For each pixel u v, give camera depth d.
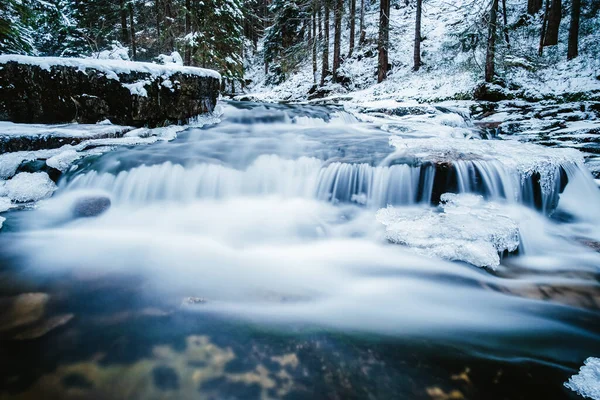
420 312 2.59
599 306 2.71
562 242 4.01
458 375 1.86
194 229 4.16
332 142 6.38
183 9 13.92
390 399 1.65
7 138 4.72
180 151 5.60
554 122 8.62
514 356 2.07
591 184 5.01
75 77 5.82
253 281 2.96
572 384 1.82
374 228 3.97
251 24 30.89
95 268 3.05
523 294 2.87
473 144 5.77
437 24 23.20
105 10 20.30
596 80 11.65
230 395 1.62
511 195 4.46
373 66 21.00
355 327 2.33
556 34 15.12
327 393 1.66
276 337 2.13
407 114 9.85
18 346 1.94
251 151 5.74
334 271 3.22
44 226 4.04
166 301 2.52
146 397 1.60
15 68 5.51
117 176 4.81
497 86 12.76
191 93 7.10
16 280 2.77
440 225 3.71
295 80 26.06
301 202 5.03
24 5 8.16
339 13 18.95
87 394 1.61
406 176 4.60
